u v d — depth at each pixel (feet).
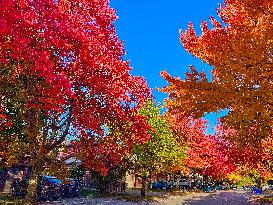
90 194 93.40
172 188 148.15
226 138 50.93
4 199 63.46
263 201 89.61
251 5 27.40
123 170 97.45
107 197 88.58
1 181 82.33
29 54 32.96
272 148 61.93
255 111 25.93
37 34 33.60
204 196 116.47
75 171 85.87
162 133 94.94
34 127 41.47
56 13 33.68
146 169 97.35
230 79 26.71
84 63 35.70
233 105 26.40
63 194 80.12
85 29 38.52
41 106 37.14
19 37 31.86
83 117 38.40
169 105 29.73
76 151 45.65
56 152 47.01
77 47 35.06
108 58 36.96
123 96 38.45
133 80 39.93
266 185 158.81
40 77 37.45
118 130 42.91
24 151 46.80
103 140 43.42
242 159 67.72
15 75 38.91
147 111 94.07
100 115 39.06
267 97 25.50
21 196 69.72
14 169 83.66
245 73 26.20
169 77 29.40
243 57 26.50
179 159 107.04
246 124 28.17
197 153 116.78
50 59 35.81
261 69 26.05
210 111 27.55
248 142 31.45
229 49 27.17
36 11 33.47
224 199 102.53
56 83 34.22
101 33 39.99
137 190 133.28
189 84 28.07
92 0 39.24
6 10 31.22
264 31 26.53
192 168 142.41
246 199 102.78
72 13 38.42
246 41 26.71
